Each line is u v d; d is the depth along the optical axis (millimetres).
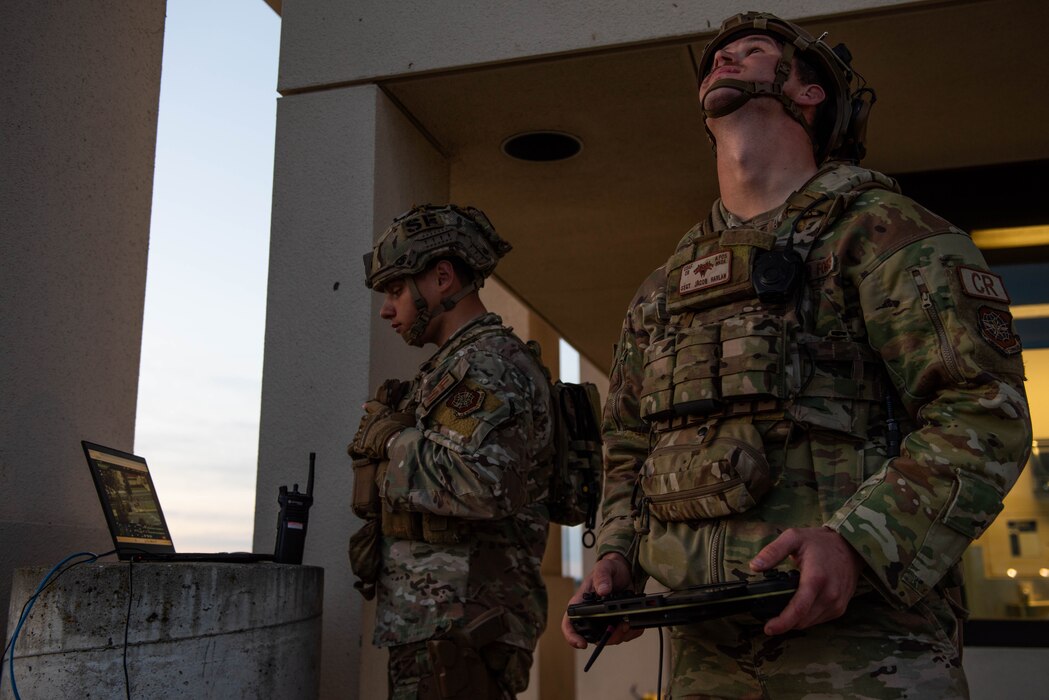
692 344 1663
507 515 2432
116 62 3729
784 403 1556
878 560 1358
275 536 3242
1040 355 4059
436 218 2805
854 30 3312
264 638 2383
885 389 1576
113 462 2680
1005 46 3383
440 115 3861
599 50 3434
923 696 1409
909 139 4066
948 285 1489
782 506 1537
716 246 1716
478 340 2691
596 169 4367
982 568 3896
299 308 3432
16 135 3215
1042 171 4262
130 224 3791
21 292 3189
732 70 1812
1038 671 3754
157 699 2146
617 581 1741
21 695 2070
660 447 1695
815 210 1650
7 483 3070
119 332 3686
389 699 2520
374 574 2631
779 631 1294
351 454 2746
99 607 2125
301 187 3555
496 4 3525
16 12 3248
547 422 2693
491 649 2463
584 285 5965
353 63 3615
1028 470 3941
